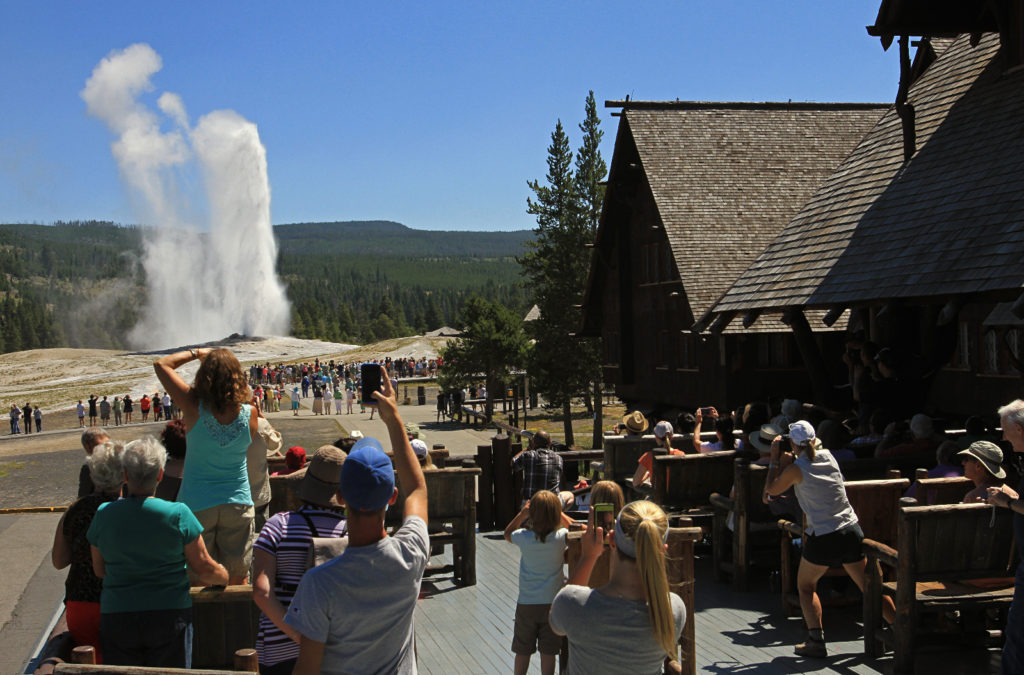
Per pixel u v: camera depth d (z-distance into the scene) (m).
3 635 10.62
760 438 9.28
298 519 4.70
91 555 5.31
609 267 31.61
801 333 14.48
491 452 12.80
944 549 6.64
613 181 29.48
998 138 12.66
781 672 6.78
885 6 14.16
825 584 8.80
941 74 16.09
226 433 5.93
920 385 13.40
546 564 6.31
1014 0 13.74
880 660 6.99
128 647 4.91
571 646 4.32
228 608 5.67
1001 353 16.42
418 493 4.05
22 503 22.31
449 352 51.47
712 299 23.25
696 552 10.84
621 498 5.81
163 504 5.00
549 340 42.47
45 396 73.00
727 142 28.16
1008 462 9.04
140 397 69.81
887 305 11.57
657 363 28.56
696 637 7.65
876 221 13.54
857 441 10.77
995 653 7.04
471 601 9.16
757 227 25.48
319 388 60.75
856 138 28.81
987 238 10.73
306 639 3.55
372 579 3.59
